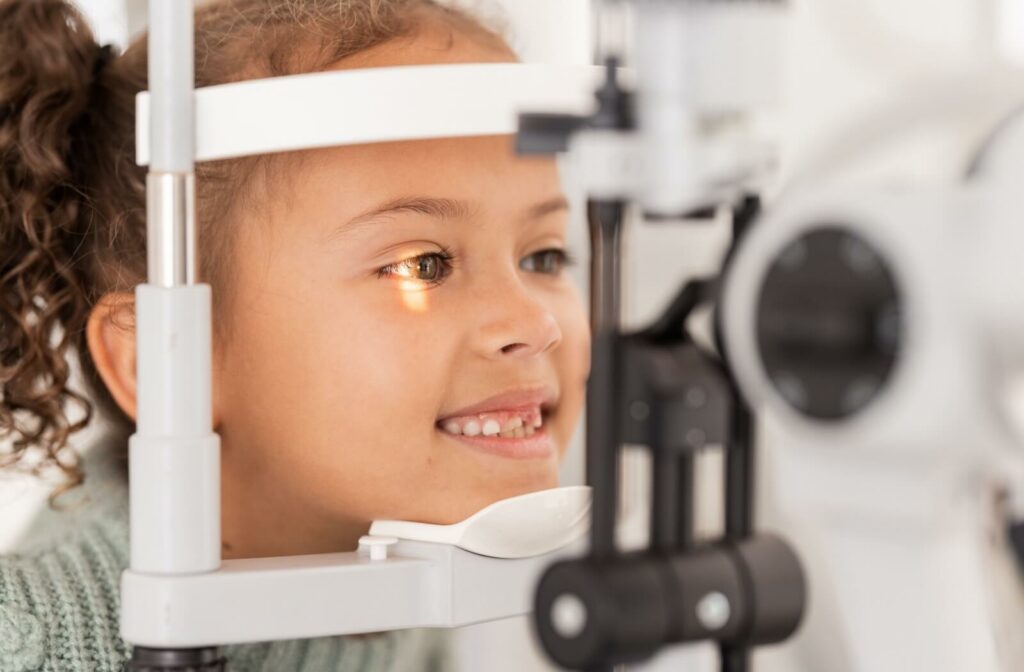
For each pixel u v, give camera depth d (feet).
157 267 1.71
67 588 2.71
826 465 1.12
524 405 2.54
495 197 2.47
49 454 2.97
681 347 1.27
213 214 2.48
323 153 2.39
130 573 1.73
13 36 2.79
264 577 1.77
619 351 1.22
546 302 2.67
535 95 1.82
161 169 1.70
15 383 2.89
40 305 2.92
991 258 0.97
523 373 2.50
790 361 1.07
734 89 1.15
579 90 1.84
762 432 2.55
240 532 2.57
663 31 1.15
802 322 1.05
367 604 1.89
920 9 2.87
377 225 2.39
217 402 2.52
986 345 0.98
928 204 0.98
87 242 2.83
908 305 0.98
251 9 2.69
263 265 2.44
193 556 1.73
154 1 1.71
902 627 1.15
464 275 2.48
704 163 1.15
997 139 1.05
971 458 1.03
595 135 1.18
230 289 2.48
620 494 1.24
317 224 2.40
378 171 2.39
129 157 2.77
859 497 1.10
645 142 1.16
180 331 1.70
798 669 2.52
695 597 1.20
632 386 1.22
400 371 2.40
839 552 1.18
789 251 1.07
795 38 2.85
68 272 2.84
